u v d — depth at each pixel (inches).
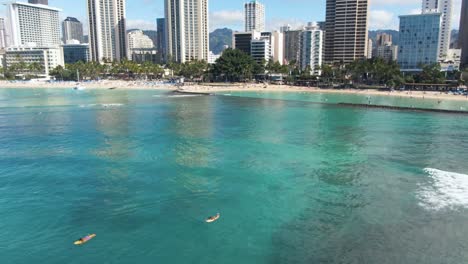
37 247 1083.9
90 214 1296.8
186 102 4963.1
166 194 1486.2
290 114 3806.6
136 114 3700.8
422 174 1752.0
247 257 1036.5
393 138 2583.7
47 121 3223.4
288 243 1110.4
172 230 1187.3
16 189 1528.1
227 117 3553.2
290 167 1868.8
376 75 7091.5
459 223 1226.0
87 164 1886.1
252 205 1386.6
